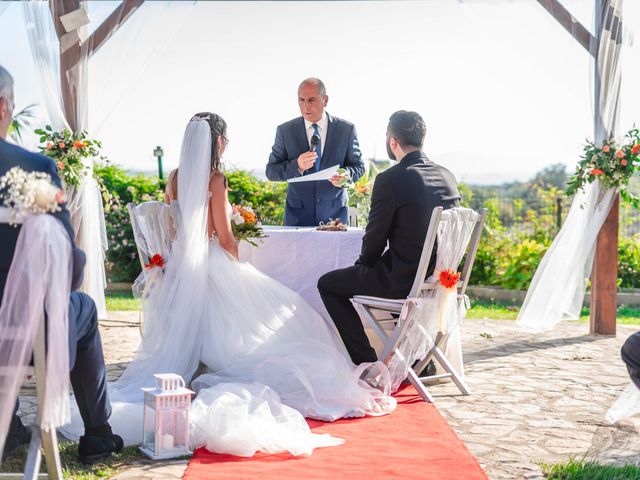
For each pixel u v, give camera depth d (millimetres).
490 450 3393
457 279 4238
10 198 2588
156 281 4395
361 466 3088
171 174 4652
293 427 3486
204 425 3357
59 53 6230
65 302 2613
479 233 4574
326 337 4633
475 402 4277
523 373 5074
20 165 2689
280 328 4438
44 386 2586
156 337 4332
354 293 4492
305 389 4016
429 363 4914
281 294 4570
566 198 10594
